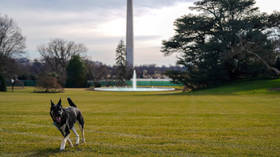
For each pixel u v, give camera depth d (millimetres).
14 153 8195
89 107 22078
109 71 107500
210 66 57125
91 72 99125
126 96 40125
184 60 59188
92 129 11984
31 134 10914
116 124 13234
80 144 9195
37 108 21188
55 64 102875
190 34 59812
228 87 49906
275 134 10664
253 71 56156
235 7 53688
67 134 8500
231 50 52500
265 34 52250
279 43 50281
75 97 37531
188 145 8930
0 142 9547
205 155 7840
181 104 24438
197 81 56562
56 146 9016
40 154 8070
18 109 20406
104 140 9758
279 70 56406
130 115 16750
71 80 84438
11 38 65312
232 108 20625
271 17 54219
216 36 56094
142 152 8188
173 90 66125
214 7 57406
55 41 101000
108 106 22953
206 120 14477
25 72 85812
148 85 100000
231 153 8008
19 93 49281
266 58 51750
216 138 9984
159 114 17188
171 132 11148
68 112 8602
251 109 19844
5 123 13680
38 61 107812
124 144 9156
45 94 46906
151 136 10461
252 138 9969
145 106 22797
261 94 37594
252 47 52625
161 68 159000
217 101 27453
